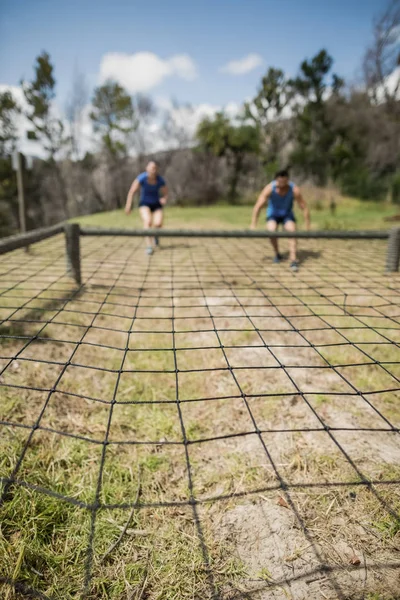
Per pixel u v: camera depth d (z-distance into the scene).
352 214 12.98
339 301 3.26
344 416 1.91
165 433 1.89
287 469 1.60
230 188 21.00
